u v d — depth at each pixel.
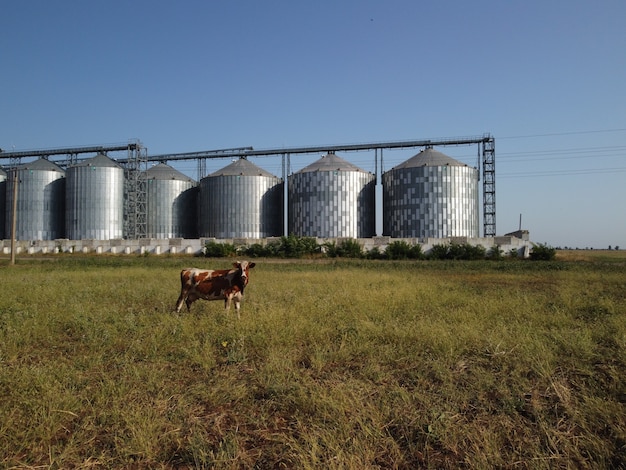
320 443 5.02
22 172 78.88
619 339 8.97
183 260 47.53
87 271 28.08
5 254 61.66
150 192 82.94
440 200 71.69
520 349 8.33
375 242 57.12
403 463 4.79
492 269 32.78
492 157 77.50
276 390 6.45
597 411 5.67
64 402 6.00
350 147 80.38
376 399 6.27
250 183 78.94
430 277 24.75
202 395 6.46
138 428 5.27
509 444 5.14
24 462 4.79
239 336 9.47
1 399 6.28
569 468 4.55
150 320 11.62
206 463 4.73
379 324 10.73
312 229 75.62
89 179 76.00
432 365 7.63
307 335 9.76
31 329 10.26
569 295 15.45
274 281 21.78
